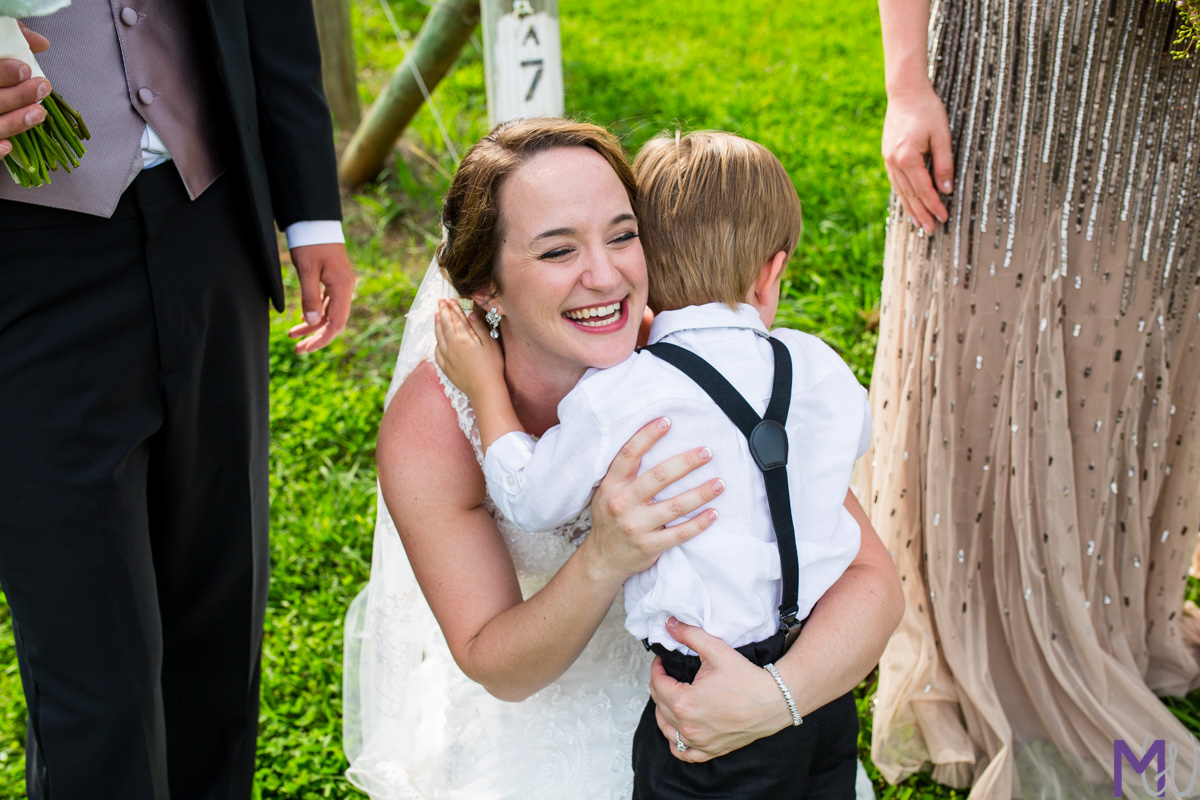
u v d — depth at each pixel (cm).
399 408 180
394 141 490
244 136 186
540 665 162
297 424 364
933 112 215
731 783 159
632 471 152
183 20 176
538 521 159
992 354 223
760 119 530
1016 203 212
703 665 155
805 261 421
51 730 179
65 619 175
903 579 244
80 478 172
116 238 171
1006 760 228
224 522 205
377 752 208
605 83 582
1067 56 201
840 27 659
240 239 194
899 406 242
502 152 158
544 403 179
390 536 201
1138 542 236
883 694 243
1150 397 228
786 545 155
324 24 519
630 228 159
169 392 183
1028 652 237
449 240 170
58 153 155
